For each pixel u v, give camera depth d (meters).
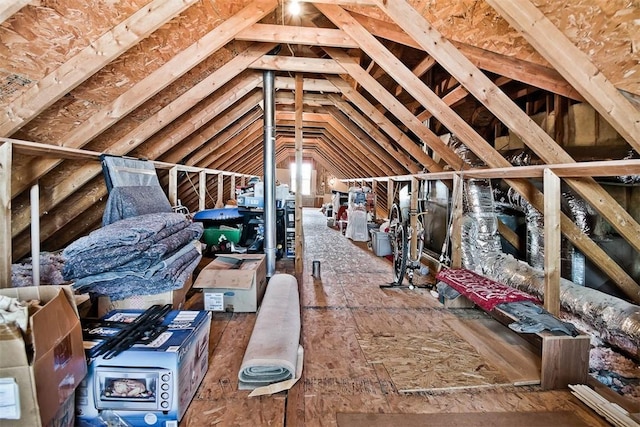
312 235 7.21
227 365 2.08
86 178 2.73
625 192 2.96
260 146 7.44
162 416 1.54
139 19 1.92
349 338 2.50
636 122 1.84
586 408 1.76
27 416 1.12
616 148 2.66
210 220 4.83
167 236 2.49
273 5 2.58
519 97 3.60
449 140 4.49
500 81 3.28
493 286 2.79
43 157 2.30
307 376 2.00
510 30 2.20
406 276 4.14
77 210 3.09
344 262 4.88
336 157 9.22
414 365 2.14
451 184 4.27
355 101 4.07
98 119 2.36
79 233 3.61
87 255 2.13
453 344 2.43
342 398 1.80
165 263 2.33
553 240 2.42
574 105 2.96
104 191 3.12
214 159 5.48
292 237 4.98
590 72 1.80
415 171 4.80
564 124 3.06
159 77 2.41
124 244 2.18
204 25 2.41
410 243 4.42
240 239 4.79
